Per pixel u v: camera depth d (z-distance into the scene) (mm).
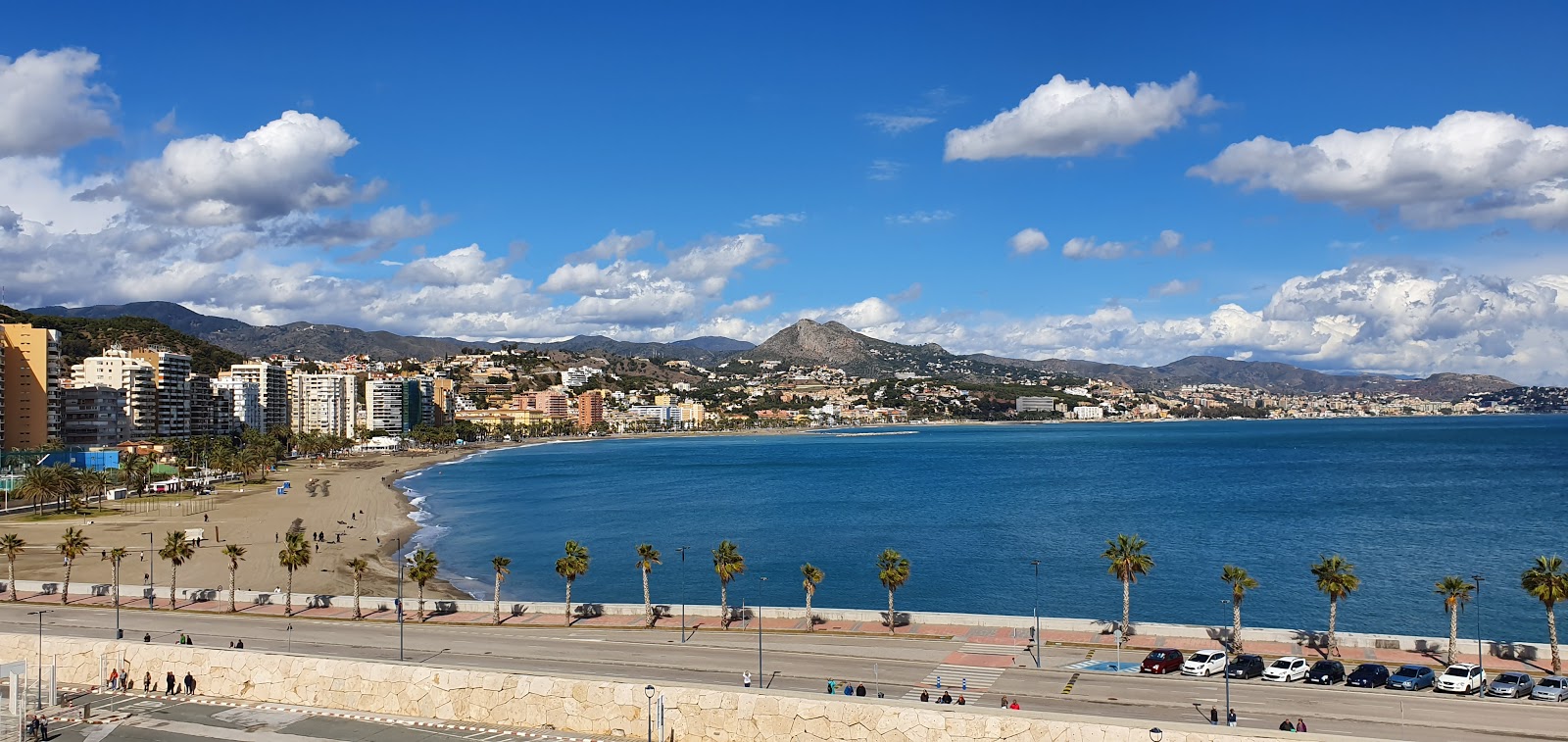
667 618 102438
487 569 160375
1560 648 83000
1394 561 161375
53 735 61625
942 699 68500
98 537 172500
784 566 162500
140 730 62281
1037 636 83438
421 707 64750
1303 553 169750
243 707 66875
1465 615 124938
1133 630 91875
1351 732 61375
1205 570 154750
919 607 131250
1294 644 88562
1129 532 195375
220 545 167125
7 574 137250
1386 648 86500
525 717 62156
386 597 124438
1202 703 68938
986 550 176250
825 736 55125
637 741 58938
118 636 90938
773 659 83312
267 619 102938
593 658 83625
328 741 59750
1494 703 68375
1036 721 51406
